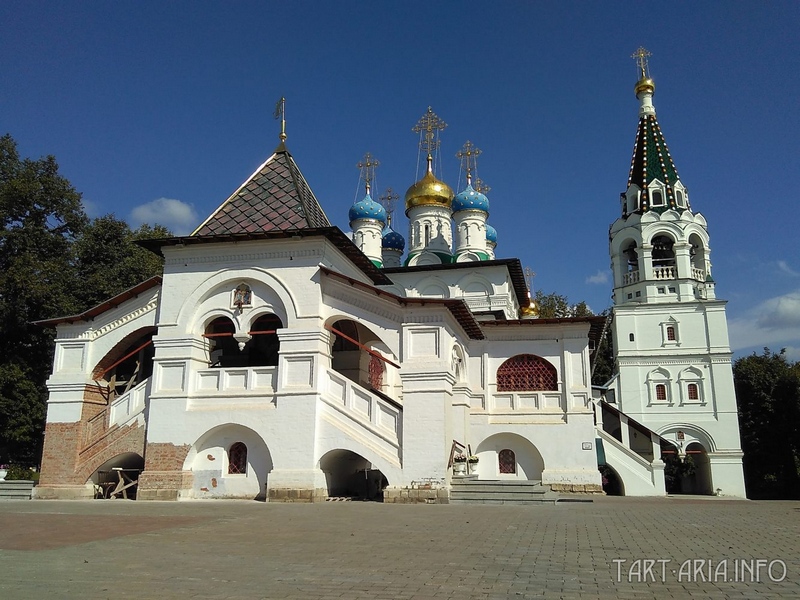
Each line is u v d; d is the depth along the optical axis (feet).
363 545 31.91
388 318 63.82
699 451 141.08
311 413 62.80
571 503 63.67
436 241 139.03
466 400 78.64
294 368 64.44
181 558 28.17
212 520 42.88
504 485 61.21
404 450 59.93
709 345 140.15
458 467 69.77
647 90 160.56
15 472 96.22
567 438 84.64
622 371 143.23
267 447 63.62
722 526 41.39
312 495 60.70
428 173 144.46
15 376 96.68
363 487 75.10
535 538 34.55
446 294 118.83
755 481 149.79
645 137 156.04
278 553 29.50
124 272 114.42
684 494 138.92
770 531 38.78
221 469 65.31
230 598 20.88
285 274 66.54
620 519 45.37
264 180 76.02
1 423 96.99
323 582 23.20
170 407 66.28
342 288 65.36
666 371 141.28
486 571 25.22
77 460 69.46
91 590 22.00
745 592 22.15
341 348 79.00
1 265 105.70
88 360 72.69
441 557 28.40
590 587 22.59
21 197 105.91
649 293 145.18
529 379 88.33
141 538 34.37
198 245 69.10
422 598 20.85
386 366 89.35
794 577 24.72
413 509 51.96
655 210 148.77
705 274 146.92
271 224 69.51
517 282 127.95
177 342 67.62
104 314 73.41
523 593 21.58
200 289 68.54
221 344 78.23
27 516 45.47
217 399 66.08
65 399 71.56
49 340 105.50
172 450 65.21
